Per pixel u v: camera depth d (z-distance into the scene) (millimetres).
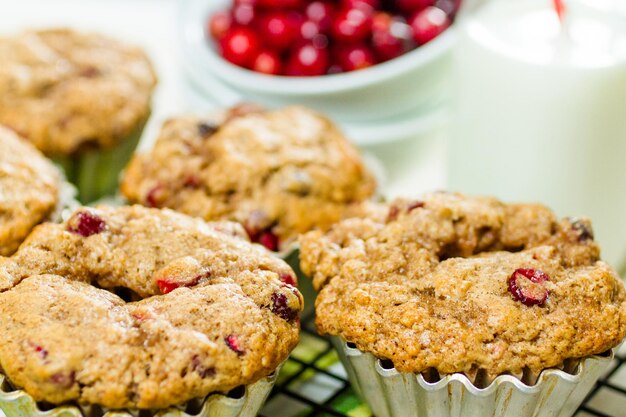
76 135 565
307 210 512
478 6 557
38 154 523
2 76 570
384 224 481
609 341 443
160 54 704
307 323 517
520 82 530
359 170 529
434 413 456
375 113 597
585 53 528
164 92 672
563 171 539
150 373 424
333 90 584
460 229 470
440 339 441
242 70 601
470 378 442
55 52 586
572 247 469
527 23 547
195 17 627
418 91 594
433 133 601
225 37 609
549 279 451
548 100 528
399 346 442
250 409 451
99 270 454
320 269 467
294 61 598
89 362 423
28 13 739
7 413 444
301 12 613
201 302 439
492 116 543
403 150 601
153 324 430
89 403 425
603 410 486
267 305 445
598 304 447
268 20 604
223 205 511
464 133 558
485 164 554
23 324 430
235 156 517
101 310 434
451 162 572
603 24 543
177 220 467
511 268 453
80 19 738
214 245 460
